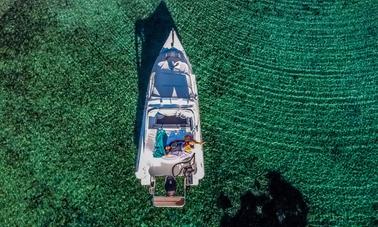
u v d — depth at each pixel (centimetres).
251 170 1680
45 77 1850
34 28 1986
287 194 1638
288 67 1962
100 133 1725
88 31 1992
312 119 1814
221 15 2103
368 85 1920
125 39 1981
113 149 1694
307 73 1948
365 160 1716
